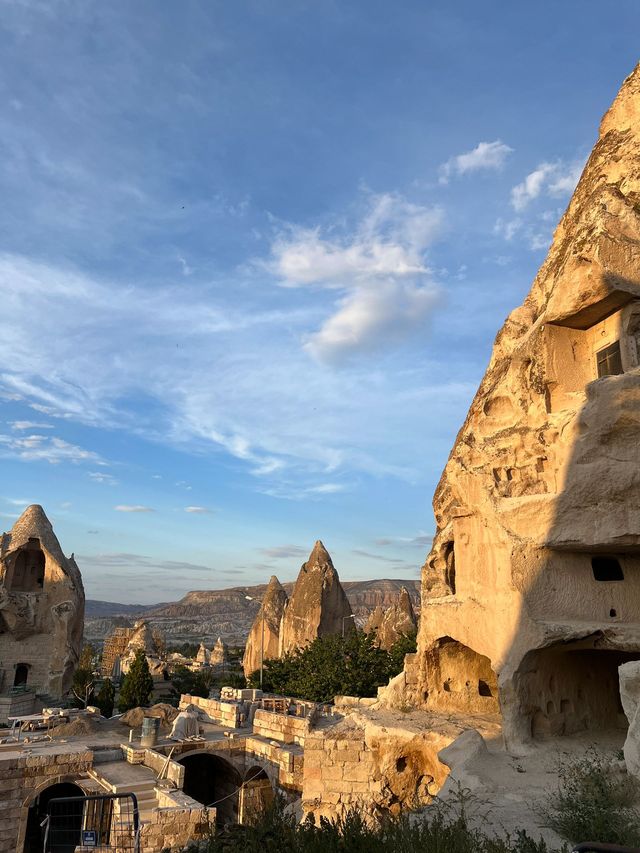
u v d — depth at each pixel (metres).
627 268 15.34
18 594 53.41
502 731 15.94
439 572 22.75
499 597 16.78
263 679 45.81
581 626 14.88
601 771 10.89
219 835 10.23
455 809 11.16
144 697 47.09
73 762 27.12
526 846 7.92
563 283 16.81
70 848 26.61
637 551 15.17
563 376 17.25
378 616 69.50
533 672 15.89
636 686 10.73
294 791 26.41
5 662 52.53
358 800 18.45
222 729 34.22
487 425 19.48
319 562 71.12
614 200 16.14
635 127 17.36
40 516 58.44
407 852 8.13
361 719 20.45
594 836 8.77
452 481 19.83
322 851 8.54
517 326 19.98
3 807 25.27
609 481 14.34
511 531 16.67
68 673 54.34
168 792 23.50
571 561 15.71
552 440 16.44
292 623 67.75
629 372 14.37
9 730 32.78
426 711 20.98
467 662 21.55
